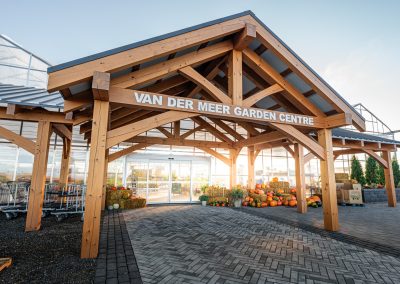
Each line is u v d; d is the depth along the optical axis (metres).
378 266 3.55
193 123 13.32
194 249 4.34
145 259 3.76
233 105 5.12
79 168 10.87
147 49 4.12
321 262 3.71
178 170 12.73
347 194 11.75
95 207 3.79
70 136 7.95
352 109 5.97
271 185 13.40
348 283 2.98
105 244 4.56
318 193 12.80
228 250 4.30
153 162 12.34
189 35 4.50
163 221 7.12
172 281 2.98
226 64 7.01
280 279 3.08
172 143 11.11
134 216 7.97
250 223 6.93
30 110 5.72
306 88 6.02
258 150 12.16
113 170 11.63
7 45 12.40
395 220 7.34
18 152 9.88
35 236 4.95
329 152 6.14
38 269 3.23
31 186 5.56
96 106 4.04
